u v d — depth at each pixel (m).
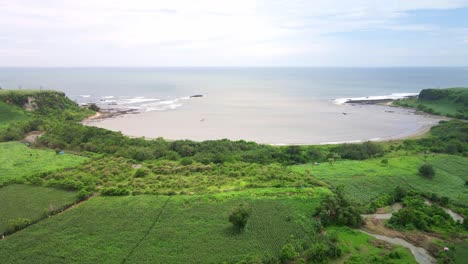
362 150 97.69
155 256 46.62
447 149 101.19
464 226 57.00
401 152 100.81
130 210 58.75
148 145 100.25
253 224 55.28
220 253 47.62
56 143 98.44
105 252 47.28
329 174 79.94
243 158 90.06
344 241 52.19
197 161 86.94
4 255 46.28
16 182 70.00
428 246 51.47
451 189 72.75
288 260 46.59
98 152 94.50
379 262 46.88
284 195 66.25
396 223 57.91
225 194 65.94
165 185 69.69
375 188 72.19
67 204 60.81
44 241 49.66
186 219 56.34
